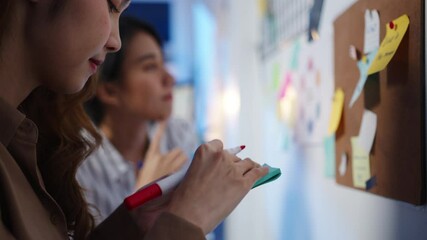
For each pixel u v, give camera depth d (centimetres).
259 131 157
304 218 111
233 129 183
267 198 148
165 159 122
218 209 55
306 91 107
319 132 99
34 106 74
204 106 244
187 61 260
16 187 53
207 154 58
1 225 48
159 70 134
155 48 133
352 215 83
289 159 123
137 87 131
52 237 56
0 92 55
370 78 72
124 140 139
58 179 74
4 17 52
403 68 63
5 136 55
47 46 54
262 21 151
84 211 76
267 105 146
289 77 121
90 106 136
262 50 152
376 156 71
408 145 62
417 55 60
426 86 59
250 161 62
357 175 78
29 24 54
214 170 57
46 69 56
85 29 54
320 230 100
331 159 91
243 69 168
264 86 150
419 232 61
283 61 127
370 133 72
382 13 68
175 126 160
